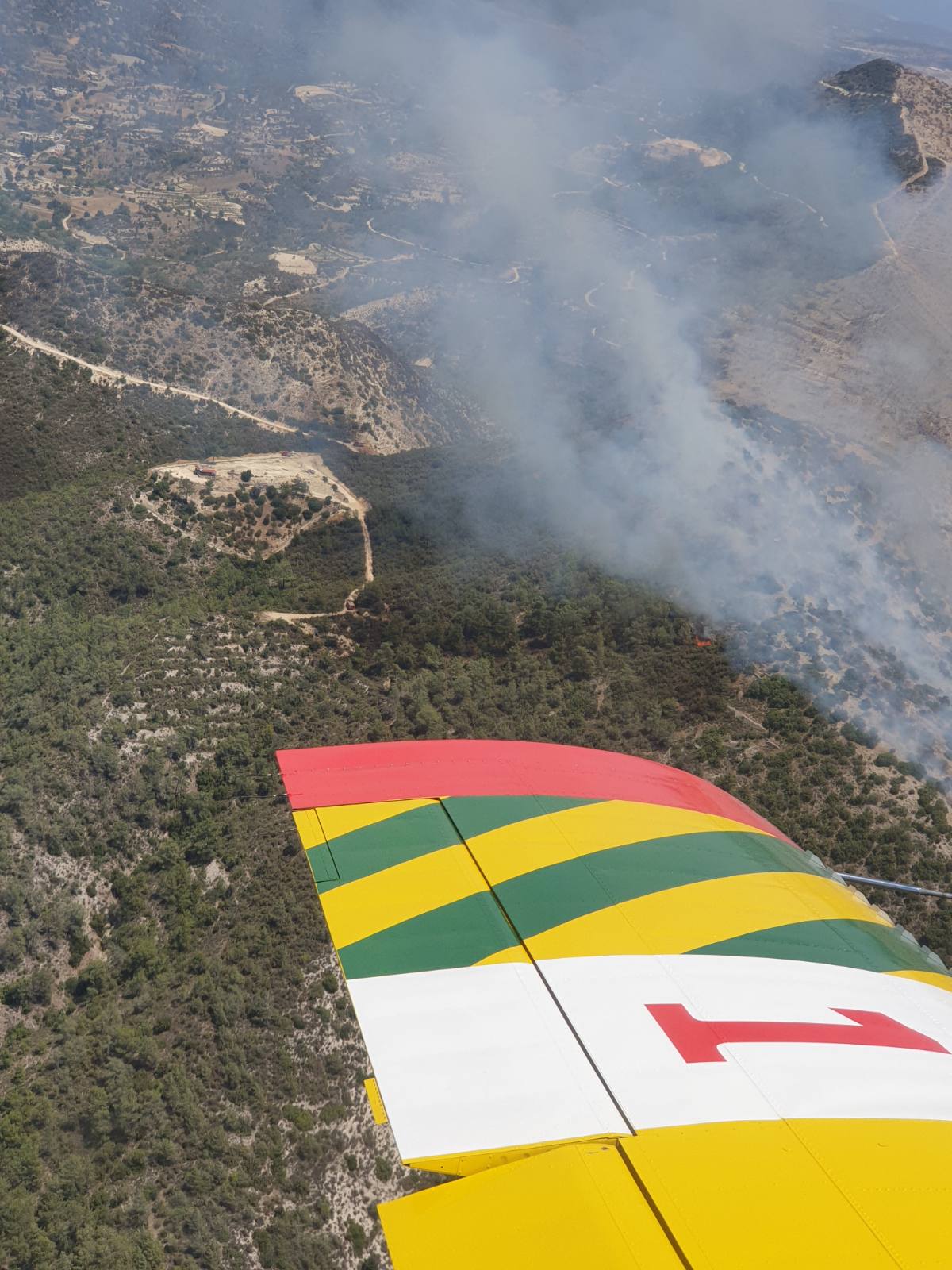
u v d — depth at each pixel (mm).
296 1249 40781
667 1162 10445
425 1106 11164
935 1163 10711
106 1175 43469
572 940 14102
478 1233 9406
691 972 13812
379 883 14773
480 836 16031
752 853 17328
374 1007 12578
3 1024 53531
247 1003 51438
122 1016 52438
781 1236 9570
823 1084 11891
